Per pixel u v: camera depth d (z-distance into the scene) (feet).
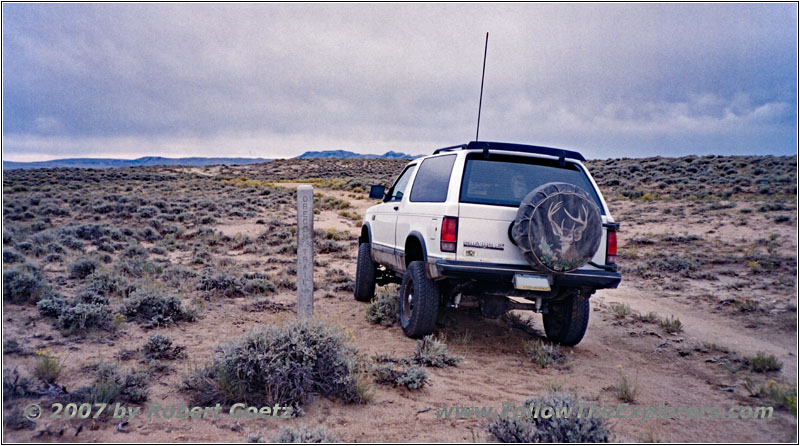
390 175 193.47
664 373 17.76
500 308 19.66
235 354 13.65
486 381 16.07
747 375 17.51
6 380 13.52
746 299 28.35
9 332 17.78
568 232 16.53
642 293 32.12
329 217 73.46
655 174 116.57
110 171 178.81
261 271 34.71
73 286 26.25
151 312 21.24
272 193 101.24
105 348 17.08
